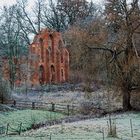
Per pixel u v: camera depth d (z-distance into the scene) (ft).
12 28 276.41
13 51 258.57
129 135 92.63
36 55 278.46
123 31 149.48
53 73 292.61
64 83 276.21
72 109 172.55
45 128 111.55
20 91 232.12
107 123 107.96
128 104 152.05
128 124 112.37
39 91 240.94
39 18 354.13
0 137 94.12
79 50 154.51
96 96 172.76
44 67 285.84
